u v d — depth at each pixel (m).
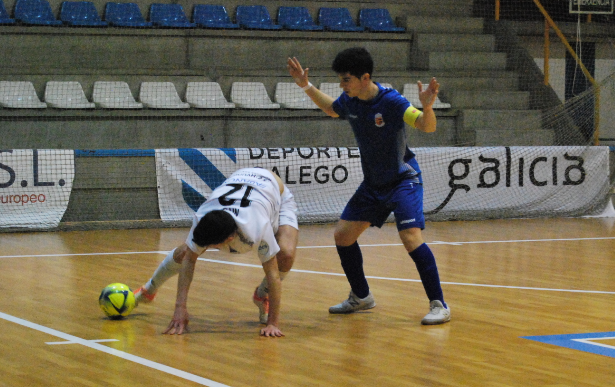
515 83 14.10
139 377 3.47
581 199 12.24
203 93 12.38
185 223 10.51
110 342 4.14
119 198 10.51
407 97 13.24
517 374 3.57
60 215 10.06
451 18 14.86
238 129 12.18
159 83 12.27
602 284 6.16
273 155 10.94
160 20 13.41
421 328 4.58
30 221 9.84
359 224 4.90
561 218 11.84
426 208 11.45
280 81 13.11
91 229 10.05
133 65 12.88
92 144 11.45
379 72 13.44
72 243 8.64
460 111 13.08
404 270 6.82
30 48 12.28
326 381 3.45
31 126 11.14
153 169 10.63
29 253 7.80
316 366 3.70
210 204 4.31
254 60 13.50
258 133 12.27
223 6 14.00
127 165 10.51
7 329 4.43
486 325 4.66
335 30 14.03
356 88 4.53
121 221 10.34
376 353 3.97
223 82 12.78
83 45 12.59
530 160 11.96
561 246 8.57
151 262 7.22
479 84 13.83
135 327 4.53
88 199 10.38
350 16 14.61
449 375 3.56
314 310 5.13
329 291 5.82
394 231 9.99
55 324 4.58
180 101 12.23
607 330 4.53
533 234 9.73
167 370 3.59
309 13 14.60
